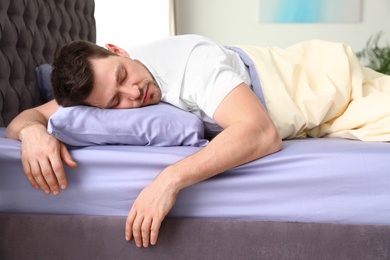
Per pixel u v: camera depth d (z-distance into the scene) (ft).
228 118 4.47
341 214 4.21
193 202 4.35
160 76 5.20
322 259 4.16
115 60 4.80
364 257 4.11
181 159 4.31
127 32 14.74
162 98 5.11
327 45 6.07
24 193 4.55
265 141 4.31
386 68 15.08
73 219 4.43
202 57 5.01
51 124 4.40
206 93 4.68
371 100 5.36
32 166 4.33
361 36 15.80
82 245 4.41
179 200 4.35
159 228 4.24
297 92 5.57
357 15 15.69
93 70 4.65
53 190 4.37
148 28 14.78
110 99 4.73
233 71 4.77
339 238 4.13
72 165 4.38
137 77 4.86
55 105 5.53
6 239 4.51
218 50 5.16
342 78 5.69
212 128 5.24
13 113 6.33
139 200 4.16
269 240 4.20
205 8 16.02
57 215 4.50
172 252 4.28
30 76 6.89
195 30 16.15
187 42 5.37
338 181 4.23
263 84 5.40
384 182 4.21
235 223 4.25
